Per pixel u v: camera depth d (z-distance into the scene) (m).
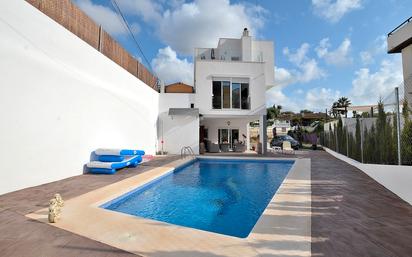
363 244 3.75
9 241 3.94
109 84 12.65
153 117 18.84
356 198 6.41
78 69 10.15
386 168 7.57
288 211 5.29
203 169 14.05
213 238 4.02
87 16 11.12
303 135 38.22
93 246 3.76
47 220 4.86
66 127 9.34
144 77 17.77
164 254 3.49
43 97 8.21
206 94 20.39
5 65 6.82
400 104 7.91
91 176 9.70
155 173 10.41
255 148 25.14
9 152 6.94
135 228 4.48
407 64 15.01
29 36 7.66
